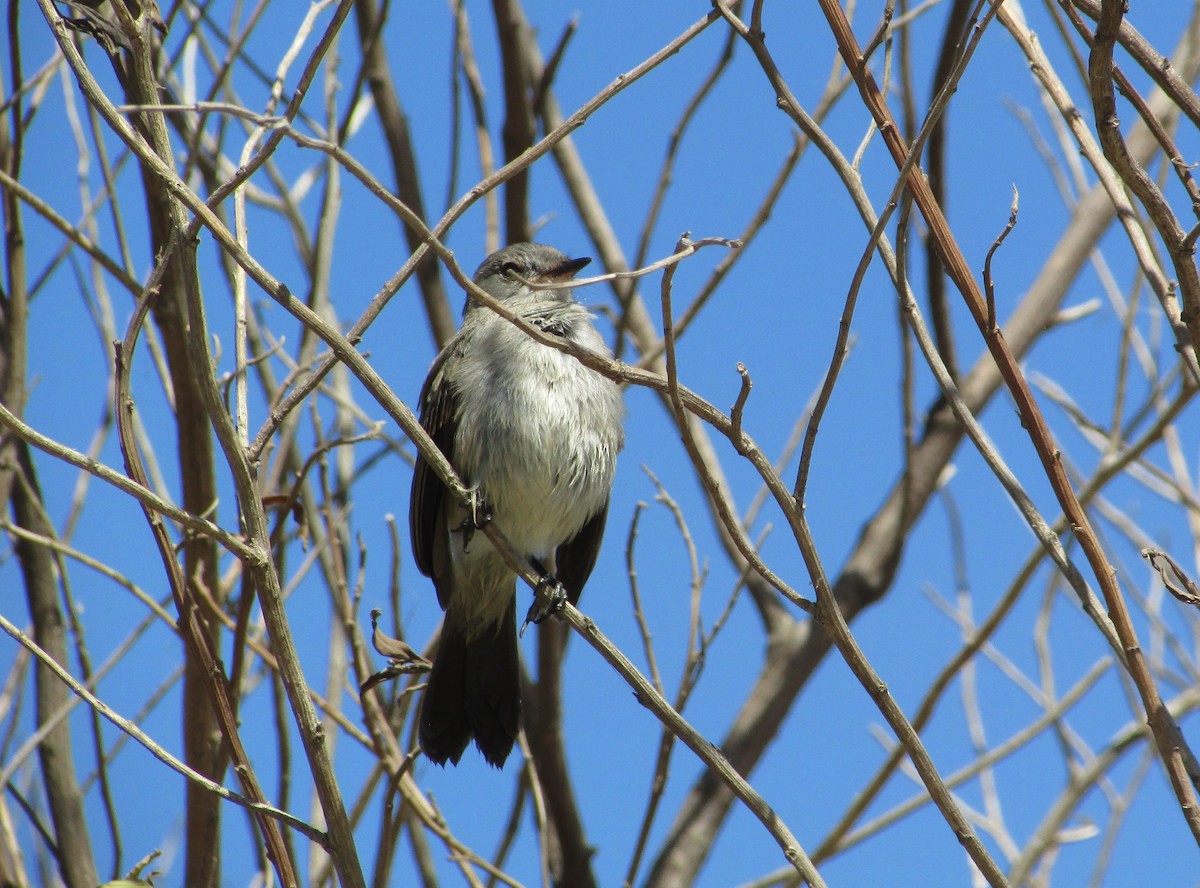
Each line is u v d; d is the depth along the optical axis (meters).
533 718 11.84
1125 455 9.68
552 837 11.35
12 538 10.02
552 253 11.68
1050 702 11.42
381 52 12.17
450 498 10.84
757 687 12.34
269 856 6.50
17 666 9.80
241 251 6.16
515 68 12.05
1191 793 5.91
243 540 6.68
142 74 6.62
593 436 10.90
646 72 6.90
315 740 6.38
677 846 11.70
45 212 9.12
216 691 6.88
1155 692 6.12
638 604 9.16
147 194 8.77
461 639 10.71
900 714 6.36
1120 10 5.93
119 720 6.31
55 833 9.16
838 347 6.28
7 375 9.80
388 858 7.85
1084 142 7.17
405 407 6.73
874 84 6.93
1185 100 6.39
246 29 8.86
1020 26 7.39
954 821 6.24
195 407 8.73
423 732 10.13
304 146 5.70
